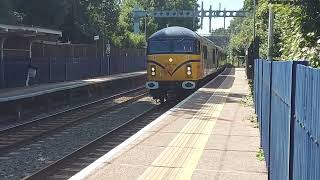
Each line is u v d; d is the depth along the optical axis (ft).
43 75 93.04
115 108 75.05
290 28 30.94
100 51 134.62
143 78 144.46
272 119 23.99
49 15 123.24
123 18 253.24
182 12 245.45
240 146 35.60
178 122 47.98
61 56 106.42
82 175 26.81
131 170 27.91
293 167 15.67
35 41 92.84
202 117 51.90
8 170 34.58
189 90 82.89
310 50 26.61
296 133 15.05
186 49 79.82
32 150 41.73
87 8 158.81
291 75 16.10
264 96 32.71
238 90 90.68
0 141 45.52
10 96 58.39
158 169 28.19
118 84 114.73
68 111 66.95
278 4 30.96
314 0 27.32
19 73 81.35
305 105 13.20
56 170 33.83
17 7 118.11
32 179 31.04
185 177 26.35
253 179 26.02
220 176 26.66
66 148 42.93
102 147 43.16
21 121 59.67
